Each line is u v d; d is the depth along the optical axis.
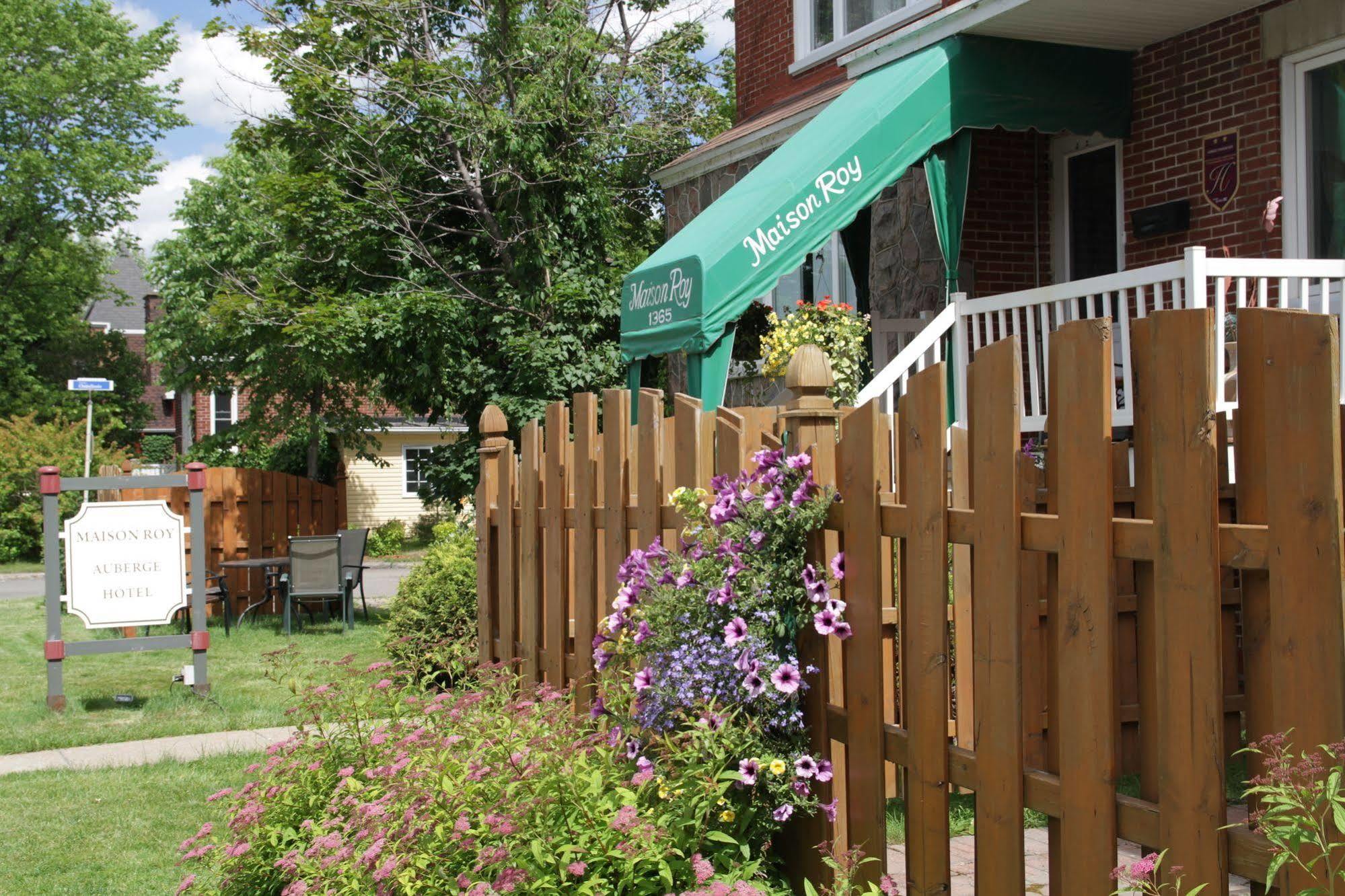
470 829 3.37
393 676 4.96
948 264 8.87
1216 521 2.30
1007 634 2.83
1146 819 2.47
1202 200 8.69
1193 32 8.70
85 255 35.97
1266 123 8.20
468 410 15.22
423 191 15.41
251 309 15.38
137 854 5.29
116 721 8.38
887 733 3.31
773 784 3.46
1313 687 2.12
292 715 5.13
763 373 9.59
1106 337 2.54
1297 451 2.14
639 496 4.68
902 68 8.84
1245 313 2.29
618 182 18.69
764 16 14.54
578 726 4.47
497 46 15.49
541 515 5.96
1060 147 10.33
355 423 28.50
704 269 8.20
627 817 3.13
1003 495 2.83
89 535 9.02
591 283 14.91
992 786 2.90
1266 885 2.22
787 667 3.45
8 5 33.31
